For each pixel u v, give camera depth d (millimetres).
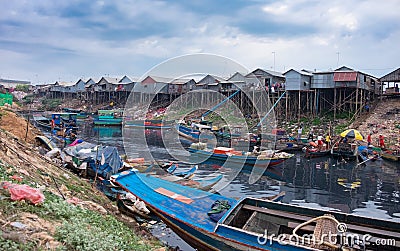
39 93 89312
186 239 9070
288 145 28844
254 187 17219
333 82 38062
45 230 5629
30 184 7910
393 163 24422
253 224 8602
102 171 15258
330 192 16891
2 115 23562
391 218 13289
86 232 6094
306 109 42000
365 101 39062
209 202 10133
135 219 11008
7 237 4820
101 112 52469
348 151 25469
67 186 10664
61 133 31797
